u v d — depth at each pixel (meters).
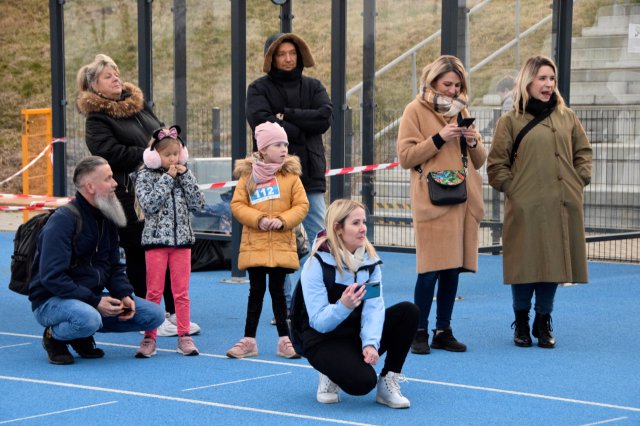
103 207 7.00
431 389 6.30
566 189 7.66
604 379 6.58
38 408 5.86
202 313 9.09
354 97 11.22
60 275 6.91
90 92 8.16
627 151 12.28
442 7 9.77
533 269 7.54
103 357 7.34
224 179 11.55
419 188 7.42
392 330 5.83
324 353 5.82
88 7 12.43
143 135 8.30
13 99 25.94
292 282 10.79
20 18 27.89
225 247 11.92
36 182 19.91
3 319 8.98
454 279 7.44
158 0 11.84
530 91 7.74
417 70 10.88
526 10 10.79
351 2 11.13
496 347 7.62
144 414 5.72
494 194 11.23
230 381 6.53
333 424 5.50
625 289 10.42
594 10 12.66
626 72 12.55
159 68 11.92
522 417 5.64
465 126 7.24
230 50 11.44
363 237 5.93
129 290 7.20
